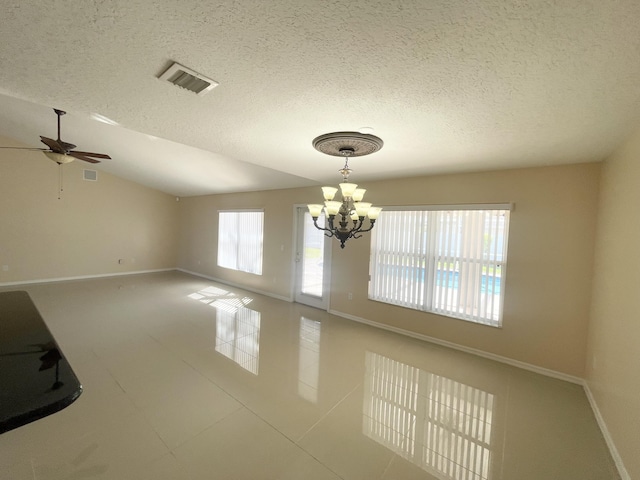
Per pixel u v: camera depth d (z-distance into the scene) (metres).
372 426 2.13
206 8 1.00
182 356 3.12
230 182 5.86
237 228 6.72
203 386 2.56
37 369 1.01
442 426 2.16
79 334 3.61
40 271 6.17
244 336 3.76
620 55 1.14
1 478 1.56
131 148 4.79
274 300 5.66
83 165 6.66
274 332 3.94
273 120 2.04
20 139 5.66
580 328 2.79
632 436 1.67
